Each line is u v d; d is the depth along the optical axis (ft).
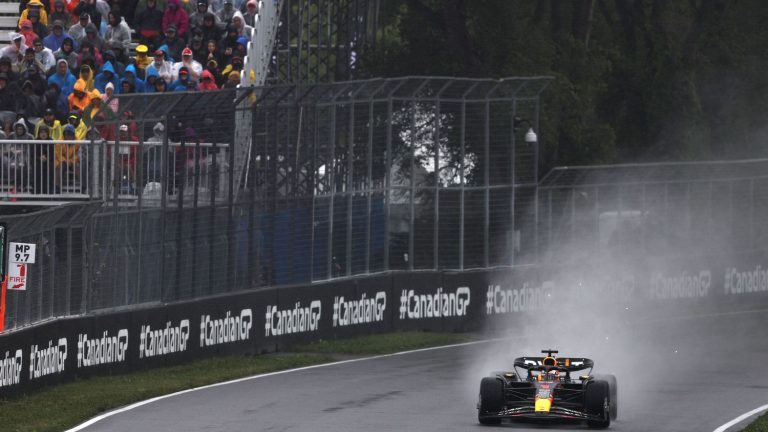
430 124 415.03
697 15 635.66
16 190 331.57
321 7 543.80
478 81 420.77
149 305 315.78
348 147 392.06
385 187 405.80
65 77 377.50
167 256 322.75
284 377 300.61
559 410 215.31
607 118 627.46
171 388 271.69
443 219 419.54
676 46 618.44
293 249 371.15
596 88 594.24
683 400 266.36
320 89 378.12
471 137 424.05
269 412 238.89
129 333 302.04
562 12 612.70
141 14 423.64
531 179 439.22
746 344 390.63
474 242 426.51
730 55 621.72
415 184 413.18
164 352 315.17
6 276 241.14
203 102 335.06
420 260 415.64
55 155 331.16
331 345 371.15
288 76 504.02
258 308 353.31
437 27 596.70
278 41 508.94
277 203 365.20
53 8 409.08
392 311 406.41
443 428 219.61
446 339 396.57
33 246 246.47
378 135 402.31
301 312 371.15
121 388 269.85
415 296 412.16
